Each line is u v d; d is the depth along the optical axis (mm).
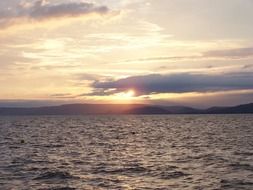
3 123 191625
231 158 45625
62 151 56781
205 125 150500
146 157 48406
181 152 53938
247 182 30250
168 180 32031
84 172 36375
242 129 116125
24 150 58719
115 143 71250
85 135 96562
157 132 107938
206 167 38562
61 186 29781
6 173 35875
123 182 31422
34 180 32281
